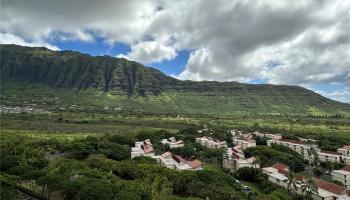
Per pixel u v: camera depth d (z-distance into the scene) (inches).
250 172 6043.3
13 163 5447.8
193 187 4564.5
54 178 4128.9
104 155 6919.3
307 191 4717.0
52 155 7111.2
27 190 4485.7
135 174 5044.3
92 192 3553.2
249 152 7864.2
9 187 4124.0
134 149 7632.9
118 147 7588.6
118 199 3395.7
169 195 4315.9
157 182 4254.4
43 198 4202.8
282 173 5851.4
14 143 7401.6
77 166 5027.1
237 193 4539.9
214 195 4340.6
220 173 5221.5
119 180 4298.7
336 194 4776.1
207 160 7642.7
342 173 5994.1
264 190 5315.0
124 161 6407.5
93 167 5526.6
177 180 4736.7
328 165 6894.7
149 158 6643.7
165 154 7214.6
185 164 6353.3
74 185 3804.1
